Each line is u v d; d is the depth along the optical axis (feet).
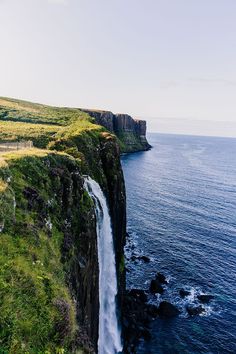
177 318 162.61
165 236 266.57
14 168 87.81
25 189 81.51
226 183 527.81
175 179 535.60
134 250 236.63
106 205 163.53
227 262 222.48
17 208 72.95
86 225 108.37
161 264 216.54
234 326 158.92
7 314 47.50
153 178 528.63
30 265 60.44
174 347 144.46
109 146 204.13
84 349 58.70
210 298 179.32
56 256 73.97
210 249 242.99
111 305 145.79
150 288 185.26
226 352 143.33
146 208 347.15
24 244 63.93
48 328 51.65
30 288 54.80
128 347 142.61
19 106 397.80
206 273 206.80
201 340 149.48
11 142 151.12
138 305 168.76
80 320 72.18
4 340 44.14
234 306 173.99
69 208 102.73
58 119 326.85
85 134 189.88
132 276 199.72
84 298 95.71
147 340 147.74
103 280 145.07
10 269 55.52
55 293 58.85
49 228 80.12
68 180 107.76
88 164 163.53
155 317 162.71
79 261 94.22
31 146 147.95
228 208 363.35
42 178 94.12
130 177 520.42
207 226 295.48
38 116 324.19
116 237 185.68
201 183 515.50
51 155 111.45
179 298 178.70
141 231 276.21
